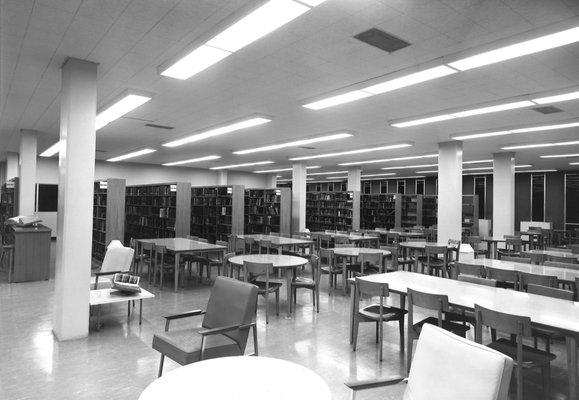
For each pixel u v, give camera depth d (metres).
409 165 15.59
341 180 24.02
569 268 5.57
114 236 8.98
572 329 2.57
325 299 6.35
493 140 9.55
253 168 18.56
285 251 8.71
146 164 16.95
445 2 3.12
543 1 3.07
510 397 3.12
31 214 9.15
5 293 6.18
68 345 4.04
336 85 5.36
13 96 6.23
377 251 6.79
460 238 9.46
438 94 5.71
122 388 3.12
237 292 3.15
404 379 2.02
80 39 3.95
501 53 3.92
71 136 4.31
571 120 7.20
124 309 5.41
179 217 9.81
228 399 1.63
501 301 3.28
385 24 3.51
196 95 5.96
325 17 3.41
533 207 17.55
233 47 3.81
